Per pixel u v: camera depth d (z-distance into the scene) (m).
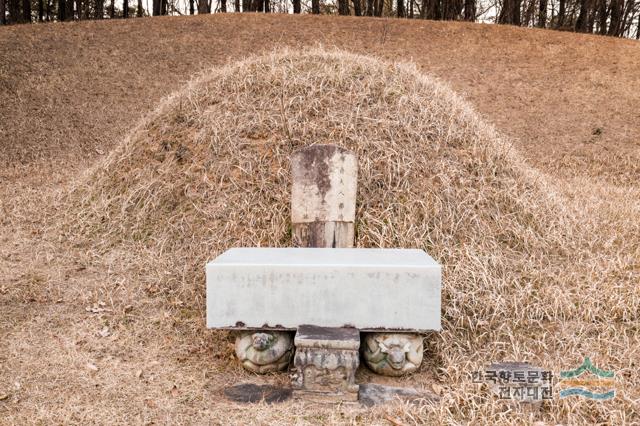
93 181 5.57
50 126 8.72
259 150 4.84
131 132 6.20
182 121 5.47
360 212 4.25
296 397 2.68
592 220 5.03
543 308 3.49
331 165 4.10
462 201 4.38
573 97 10.25
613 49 12.40
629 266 4.14
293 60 5.98
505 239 4.28
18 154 7.85
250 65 5.99
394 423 2.48
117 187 5.19
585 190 6.53
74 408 2.51
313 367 2.66
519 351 3.11
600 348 3.14
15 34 12.02
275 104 5.25
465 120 5.29
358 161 4.48
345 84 5.43
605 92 10.40
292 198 4.15
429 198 4.32
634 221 5.14
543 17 19.47
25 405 2.52
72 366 2.90
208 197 4.60
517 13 17.84
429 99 5.45
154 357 3.08
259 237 4.20
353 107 5.11
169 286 3.90
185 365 3.02
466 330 3.31
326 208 4.07
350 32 12.95
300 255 3.18
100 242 4.57
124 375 2.85
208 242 4.23
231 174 4.69
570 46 12.55
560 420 2.51
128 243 4.52
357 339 2.68
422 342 2.96
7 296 3.72
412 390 2.76
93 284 3.95
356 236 4.16
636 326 3.35
